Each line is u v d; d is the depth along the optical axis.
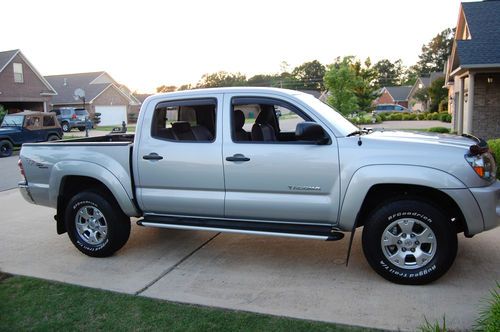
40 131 19.44
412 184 4.09
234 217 4.79
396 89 76.00
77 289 4.48
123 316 3.88
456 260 4.82
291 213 4.52
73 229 5.48
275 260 5.09
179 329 3.63
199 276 4.73
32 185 5.67
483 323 3.19
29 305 4.16
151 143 5.01
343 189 4.29
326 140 4.36
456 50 16.86
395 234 4.28
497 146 8.34
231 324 3.67
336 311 3.83
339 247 5.42
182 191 4.93
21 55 35.00
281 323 3.66
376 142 4.27
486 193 4.01
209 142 4.77
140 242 5.94
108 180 5.12
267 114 5.33
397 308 3.83
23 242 6.17
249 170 4.58
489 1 18.12
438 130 18.25
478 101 16.86
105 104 47.94
